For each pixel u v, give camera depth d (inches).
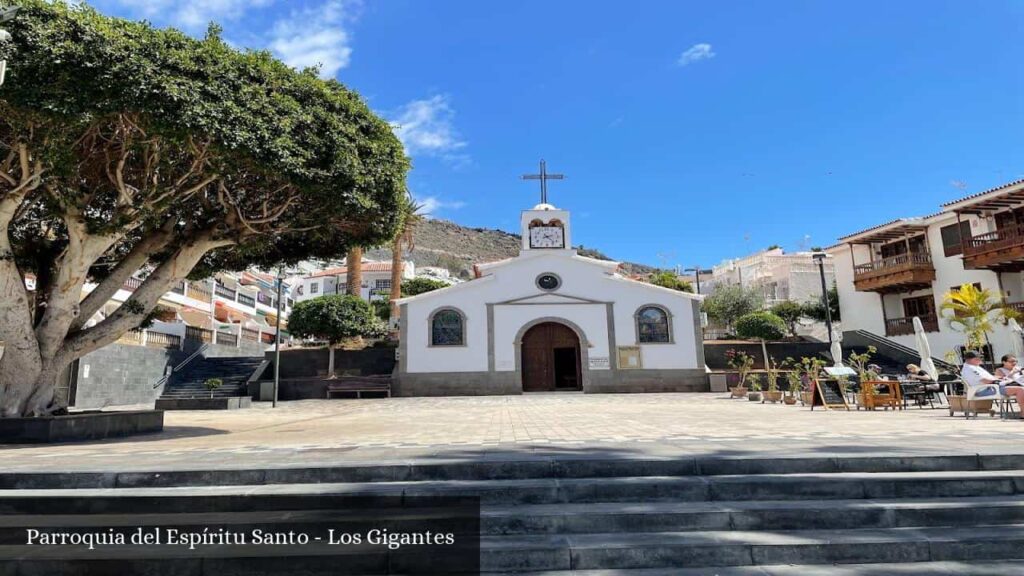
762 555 156.5
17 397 349.1
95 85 280.4
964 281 1064.2
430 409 646.5
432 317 1049.5
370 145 386.9
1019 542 158.6
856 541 158.7
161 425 394.9
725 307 1600.6
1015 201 976.9
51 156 299.9
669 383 1031.6
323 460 215.6
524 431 338.3
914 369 584.7
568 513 171.8
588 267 1083.9
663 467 202.2
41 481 194.7
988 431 291.6
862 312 1273.4
